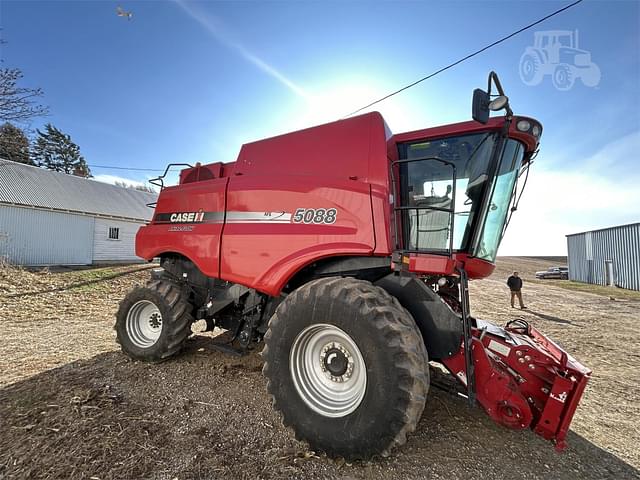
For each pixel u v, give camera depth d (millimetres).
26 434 2318
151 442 2268
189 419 2592
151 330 4031
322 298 2328
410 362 2023
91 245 18422
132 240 20781
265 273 2943
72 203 18250
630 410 3229
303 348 2467
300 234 2807
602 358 5223
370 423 2031
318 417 2238
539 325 7965
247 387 3197
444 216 2811
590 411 3195
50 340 4844
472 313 9727
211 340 4742
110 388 3102
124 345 3936
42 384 3174
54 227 16828
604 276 20969
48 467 1996
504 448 2371
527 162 3258
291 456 2174
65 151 43656
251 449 2240
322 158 3045
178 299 3816
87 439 2273
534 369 2279
